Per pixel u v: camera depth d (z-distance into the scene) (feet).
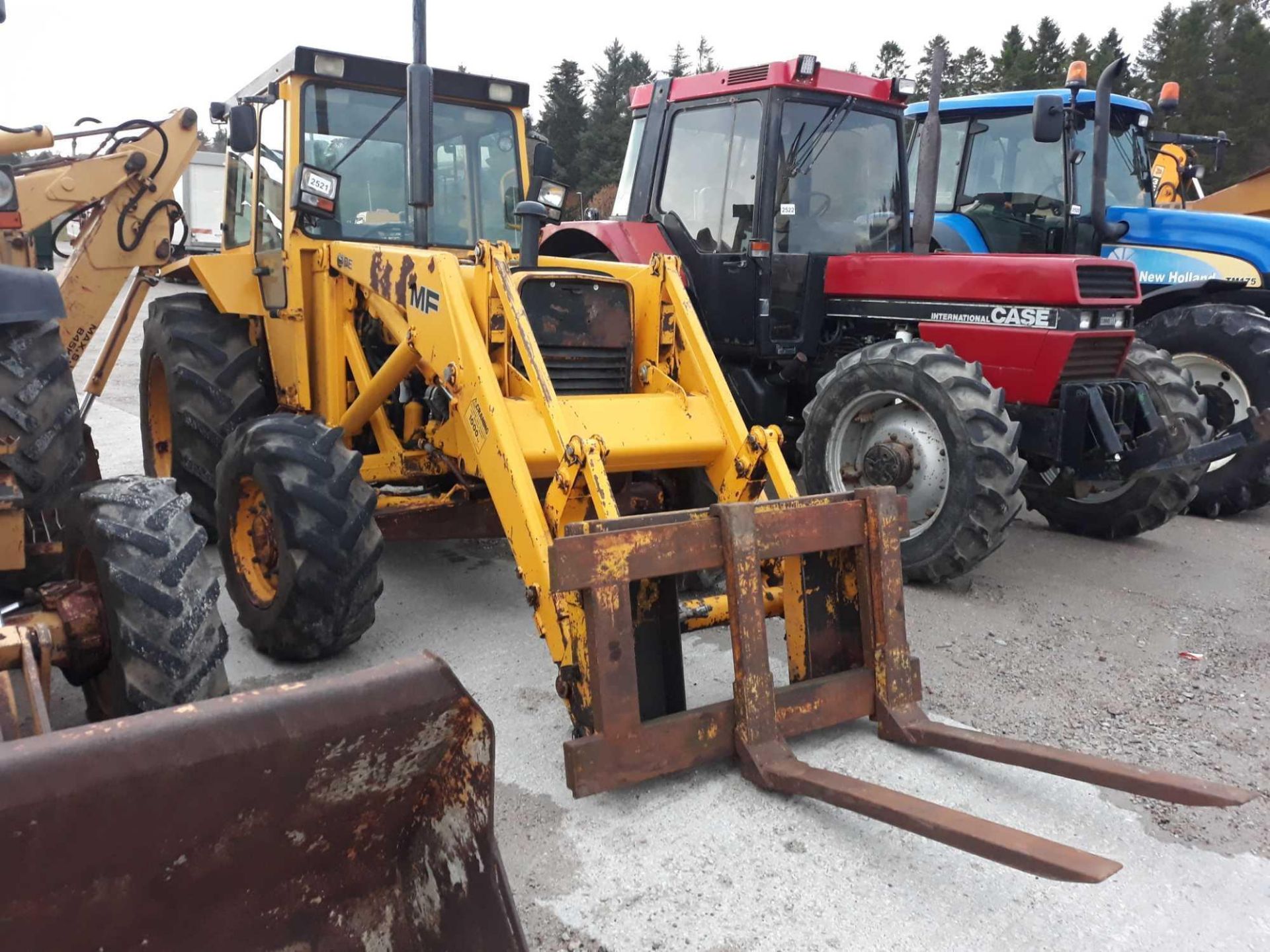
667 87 21.38
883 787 9.15
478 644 13.58
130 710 8.64
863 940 7.73
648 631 9.94
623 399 11.93
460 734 5.97
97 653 9.16
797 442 18.38
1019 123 23.16
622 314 12.94
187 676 8.79
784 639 13.93
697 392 12.62
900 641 10.64
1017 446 15.70
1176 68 150.20
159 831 5.15
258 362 17.16
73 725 10.80
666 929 7.81
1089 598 16.24
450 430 12.66
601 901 8.13
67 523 9.84
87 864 4.98
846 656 10.85
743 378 20.17
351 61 14.79
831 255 19.54
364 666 12.75
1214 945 7.79
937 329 17.60
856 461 17.28
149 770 4.97
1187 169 29.12
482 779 5.87
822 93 19.56
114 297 18.45
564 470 10.30
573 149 170.19
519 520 10.34
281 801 5.57
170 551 9.09
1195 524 21.94
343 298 14.51
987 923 7.96
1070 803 9.73
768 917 7.97
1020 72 156.46
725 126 20.10
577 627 9.38
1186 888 8.50
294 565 11.71
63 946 5.12
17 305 10.82
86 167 17.58
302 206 14.14
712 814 9.33
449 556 17.83
